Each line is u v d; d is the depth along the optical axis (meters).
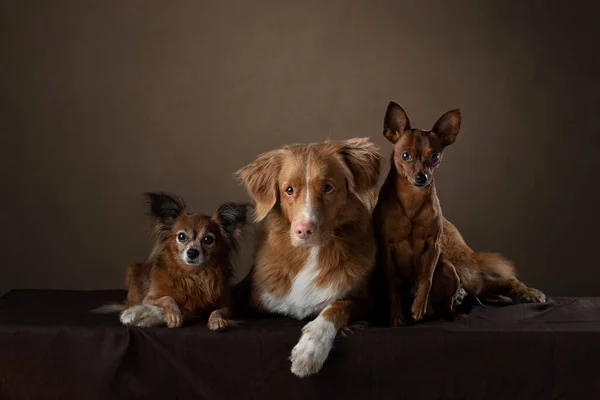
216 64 5.17
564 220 5.30
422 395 2.88
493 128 5.23
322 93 5.20
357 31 5.15
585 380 2.83
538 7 5.12
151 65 5.14
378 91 5.20
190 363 2.87
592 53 5.14
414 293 3.17
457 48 5.16
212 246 3.06
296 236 2.82
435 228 3.00
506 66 5.18
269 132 5.23
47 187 5.18
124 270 5.27
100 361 2.88
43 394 2.92
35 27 5.05
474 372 2.85
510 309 3.25
